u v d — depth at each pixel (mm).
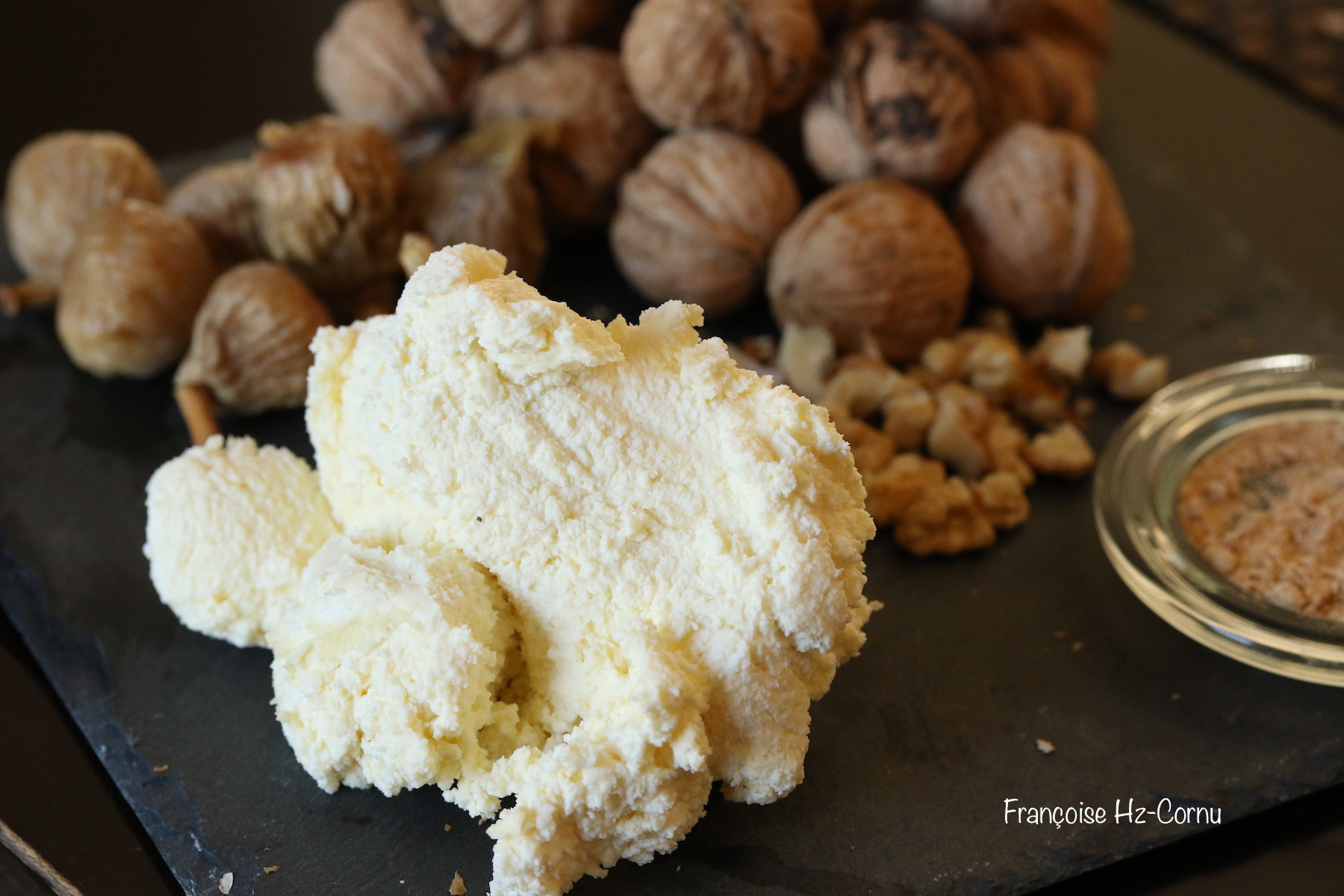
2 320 374
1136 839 280
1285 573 303
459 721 268
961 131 351
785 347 343
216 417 346
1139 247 383
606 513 272
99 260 344
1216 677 300
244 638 298
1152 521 314
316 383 287
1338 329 360
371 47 378
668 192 355
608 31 386
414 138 387
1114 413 346
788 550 267
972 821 281
